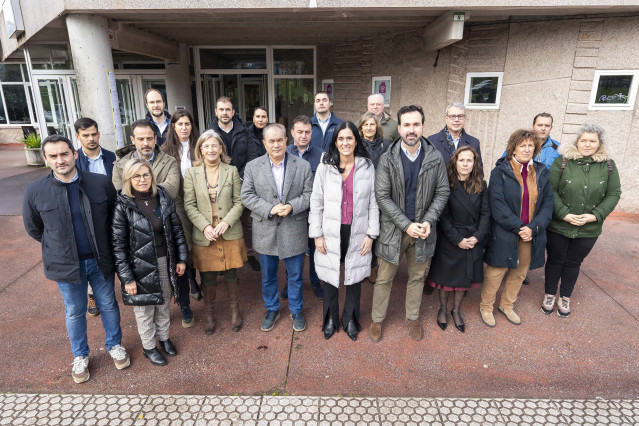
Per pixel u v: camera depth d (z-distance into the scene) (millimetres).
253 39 8781
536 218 3219
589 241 3375
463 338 3299
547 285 3607
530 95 6184
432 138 3873
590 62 5820
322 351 3119
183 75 9672
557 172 3387
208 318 3350
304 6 5191
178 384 2771
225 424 2430
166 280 2904
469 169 3072
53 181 2537
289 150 3838
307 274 4523
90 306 3656
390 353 3104
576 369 2922
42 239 2621
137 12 5352
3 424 2424
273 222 3127
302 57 9805
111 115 5898
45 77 9383
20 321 3529
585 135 3246
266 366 2949
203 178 3176
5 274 4457
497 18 6055
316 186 3082
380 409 2549
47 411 2527
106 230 2707
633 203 6348
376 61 7887
